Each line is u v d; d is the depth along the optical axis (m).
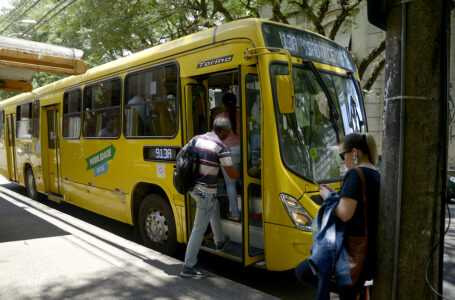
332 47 5.19
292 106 3.93
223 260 5.62
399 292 2.38
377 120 14.76
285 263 4.05
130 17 11.12
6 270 4.54
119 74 6.32
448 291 4.54
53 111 8.78
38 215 7.39
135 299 3.81
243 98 4.23
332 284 2.66
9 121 11.96
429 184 2.27
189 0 11.70
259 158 4.48
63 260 4.86
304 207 4.12
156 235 5.60
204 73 4.73
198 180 4.19
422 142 2.25
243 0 11.62
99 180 6.85
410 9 2.22
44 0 12.73
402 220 2.32
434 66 2.21
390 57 2.34
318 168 4.41
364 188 2.54
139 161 5.81
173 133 5.17
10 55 5.69
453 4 8.47
